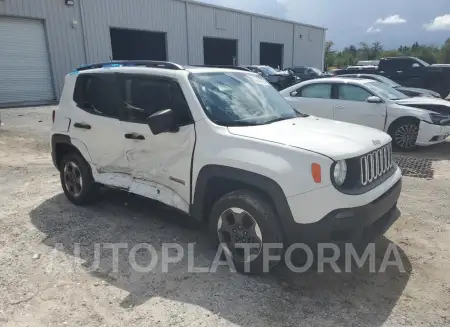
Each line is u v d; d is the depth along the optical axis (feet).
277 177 9.98
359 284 10.80
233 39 94.73
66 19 60.08
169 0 76.23
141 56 81.10
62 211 15.83
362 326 9.07
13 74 55.47
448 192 18.38
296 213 9.92
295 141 10.43
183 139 11.93
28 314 9.37
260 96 13.96
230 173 10.78
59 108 16.28
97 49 64.90
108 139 14.16
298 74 78.33
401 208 16.34
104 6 65.05
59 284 10.65
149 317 9.29
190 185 11.89
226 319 9.25
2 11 52.60
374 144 11.19
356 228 9.88
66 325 8.98
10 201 17.07
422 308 9.75
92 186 15.75
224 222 11.31
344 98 29.48
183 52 81.30
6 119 40.47
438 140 26.86
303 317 9.37
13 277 10.97
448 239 13.51
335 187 9.72
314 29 129.39
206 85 12.61
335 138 10.93
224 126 11.50
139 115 13.25
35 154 26.81
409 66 59.11
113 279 10.91
